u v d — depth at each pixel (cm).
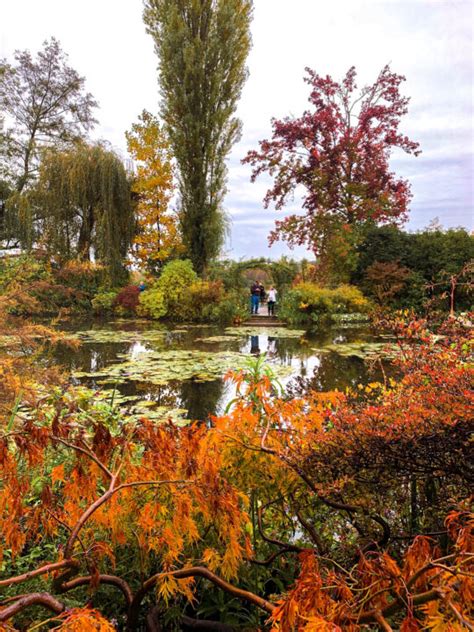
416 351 223
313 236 2294
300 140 2331
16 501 123
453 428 146
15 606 91
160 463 143
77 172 1992
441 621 80
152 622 154
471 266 272
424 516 180
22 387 334
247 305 2006
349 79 2295
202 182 2202
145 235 2278
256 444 181
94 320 1873
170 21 2073
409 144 2284
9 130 2552
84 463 139
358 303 1886
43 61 2527
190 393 712
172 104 2145
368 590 92
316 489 163
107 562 171
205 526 167
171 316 1950
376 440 152
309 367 892
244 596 118
